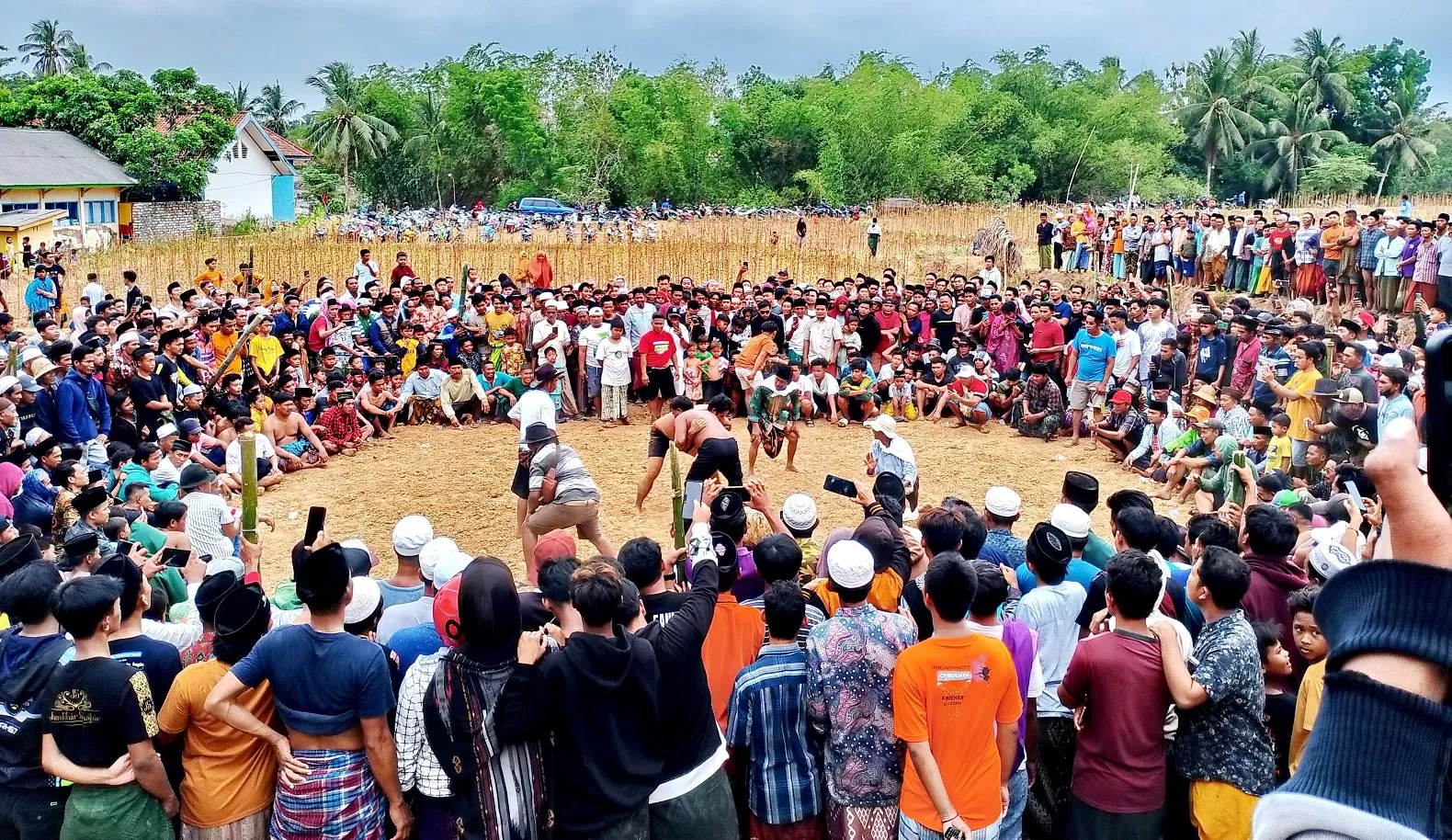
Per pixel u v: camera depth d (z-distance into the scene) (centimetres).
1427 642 111
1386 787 111
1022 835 545
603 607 416
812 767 484
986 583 466
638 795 421
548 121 7169
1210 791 457
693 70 7031
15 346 1250
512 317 1797
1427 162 6756
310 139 6606
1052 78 6731
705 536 493
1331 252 1964
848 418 1677
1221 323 1479
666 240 3372
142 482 895
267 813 459
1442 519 114
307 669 434
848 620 475
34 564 476
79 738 434
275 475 1327
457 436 1603
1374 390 1166
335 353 1681
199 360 1440
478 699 415
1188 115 6625
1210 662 455
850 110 6009
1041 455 1485
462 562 580
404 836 458
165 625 573
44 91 4291
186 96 4609
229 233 4184
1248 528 585
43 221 3341
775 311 1820
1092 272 2781
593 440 1582
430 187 6769
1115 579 462
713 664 533
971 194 5762
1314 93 6731
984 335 1778
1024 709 500
